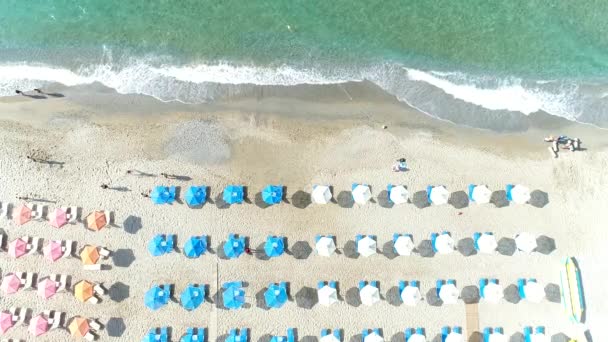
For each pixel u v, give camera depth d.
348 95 21.20
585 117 21.39
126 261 19.66
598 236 20.48
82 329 18.73
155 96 20.92
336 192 20.41
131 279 19.55
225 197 19.86
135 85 20.97
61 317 19.20
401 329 19.50
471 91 21.48
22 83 20.75
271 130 20.83
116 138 20.53
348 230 20.19
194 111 20.86
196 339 19.06
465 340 19.50
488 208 20.53
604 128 21.30
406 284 19.84
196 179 20.33
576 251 20.33
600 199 20.80
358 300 19.66
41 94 20.70
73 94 20.78
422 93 21.36
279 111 21.00
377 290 19.25
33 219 19.81
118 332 19.20
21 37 21.22
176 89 21.02
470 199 20.53
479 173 20.75
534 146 21.08
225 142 20.69
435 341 19.42
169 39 21.41
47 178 20.14
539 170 20.88
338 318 19.52
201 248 19.38
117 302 19.39
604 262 20.25
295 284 19.72
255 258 19.86
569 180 20.86
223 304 19.50
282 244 19.69
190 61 21.28
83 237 19.78
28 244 19.58
